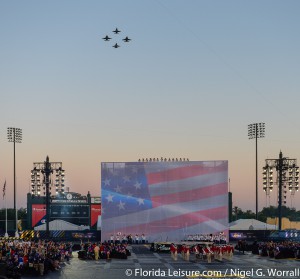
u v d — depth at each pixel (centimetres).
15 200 12100
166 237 10762
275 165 11550
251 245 9212
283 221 15600
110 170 10938
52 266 6084
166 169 10869
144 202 10850
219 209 10725
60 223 12700
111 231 10844
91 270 6184
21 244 7425
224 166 10775
